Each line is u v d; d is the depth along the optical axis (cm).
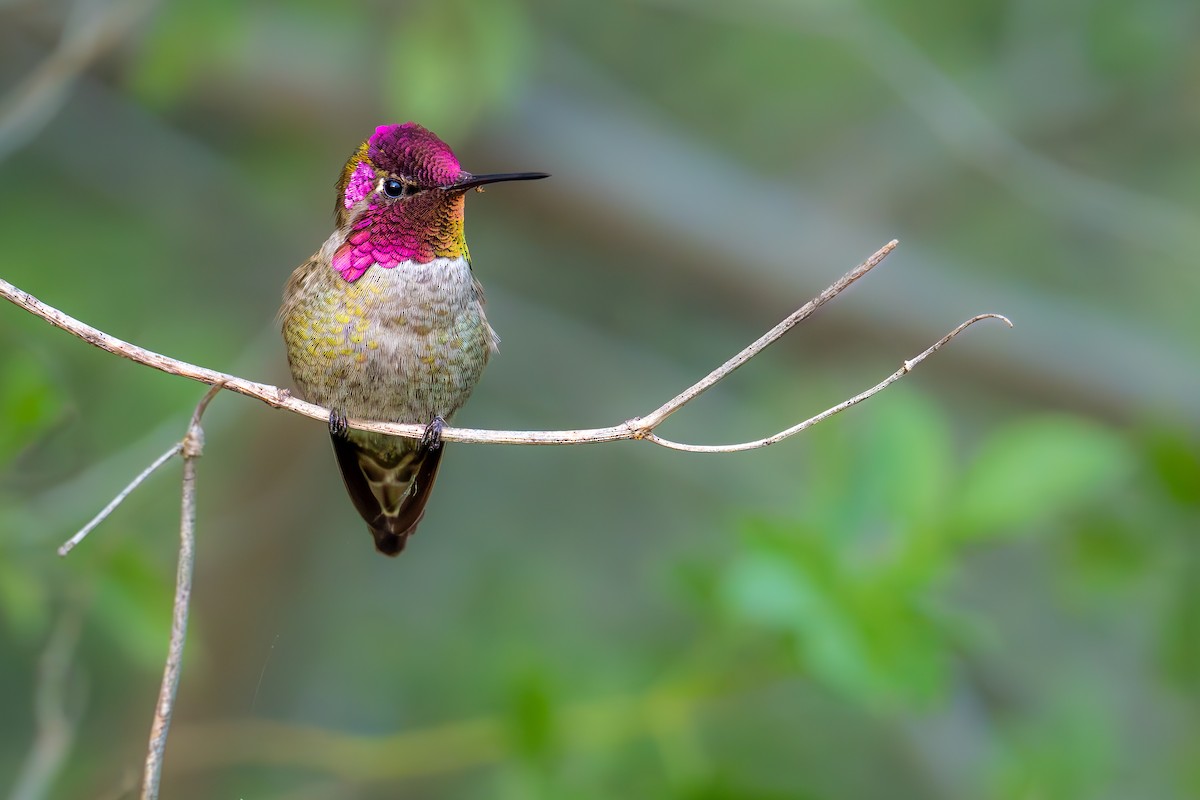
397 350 733
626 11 1370
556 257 1411
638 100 1385
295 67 1197
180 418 1112
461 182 736
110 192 1277
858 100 1397
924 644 770
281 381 1202
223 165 1275
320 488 1261
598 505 1335
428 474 755
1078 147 1358
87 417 1115
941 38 1253
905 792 1168
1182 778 1021
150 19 1090
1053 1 1301
